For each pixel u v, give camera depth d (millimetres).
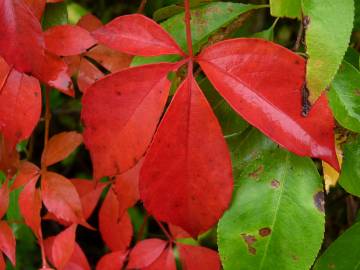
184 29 385
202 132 332
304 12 323
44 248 453
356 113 348
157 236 633
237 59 331
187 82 332
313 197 361
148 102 335
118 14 600
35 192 431
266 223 362
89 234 751
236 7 386
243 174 371
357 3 379
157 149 331
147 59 387
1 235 439
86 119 334
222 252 363
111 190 436
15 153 435
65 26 389
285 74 325
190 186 339
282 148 370
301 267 356
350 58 378
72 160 701
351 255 385
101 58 414
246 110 326
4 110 383
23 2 356
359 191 369
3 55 355
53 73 386
